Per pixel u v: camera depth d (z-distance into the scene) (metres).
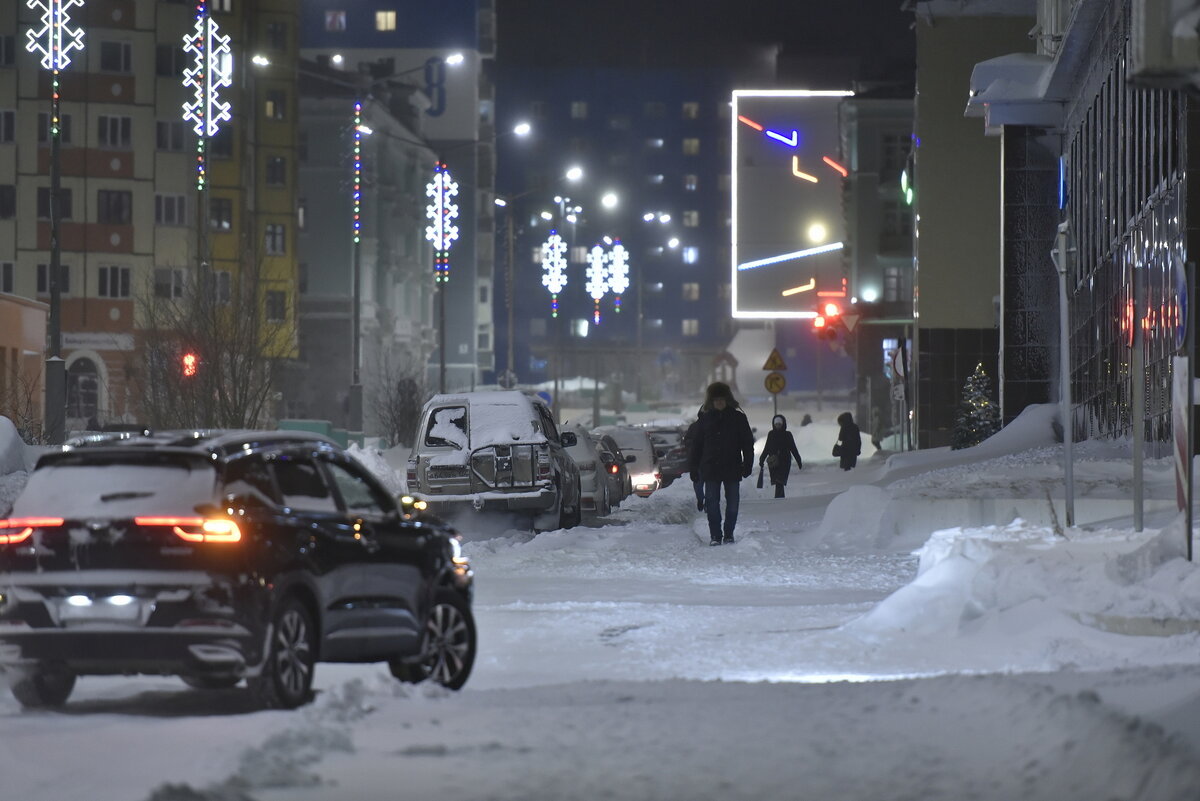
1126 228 82.94
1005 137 114.31
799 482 120.25
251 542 27.86
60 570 27.86
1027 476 67.19
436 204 180.12
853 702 25.38
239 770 20.48
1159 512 55.31
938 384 139.38
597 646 37.53
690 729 23.50
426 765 21.34
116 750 23.38
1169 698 24.27
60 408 98.62
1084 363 101.06
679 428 150.62
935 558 44.16
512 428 76.06
